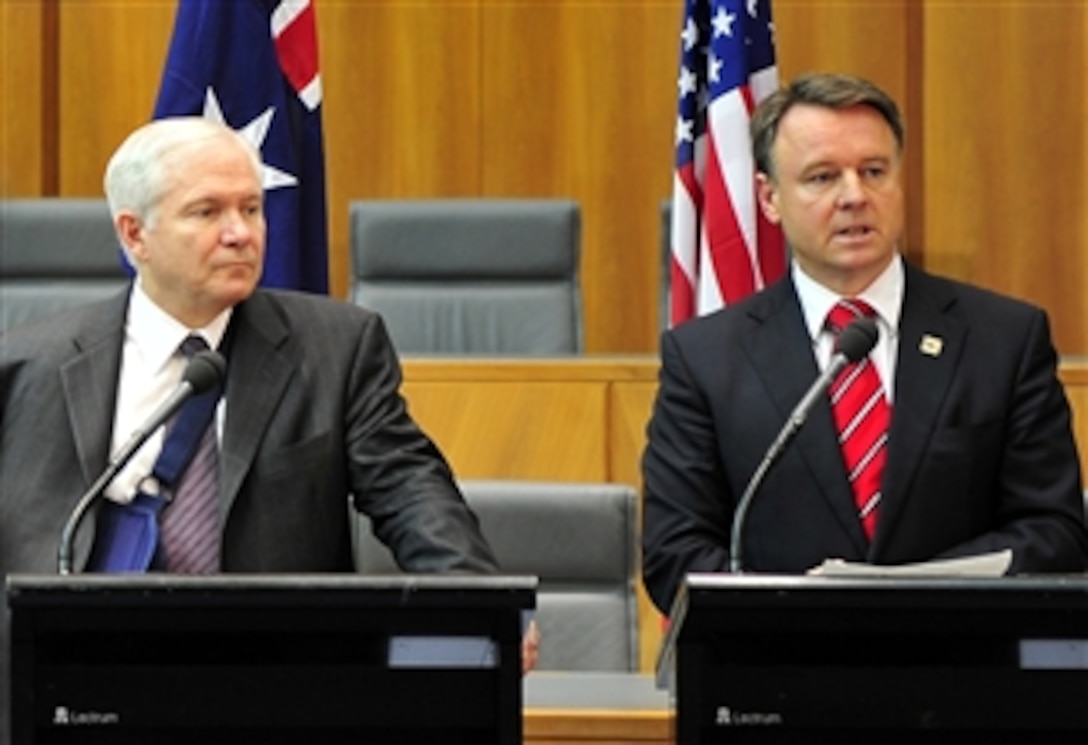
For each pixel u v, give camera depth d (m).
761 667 2.74
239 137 4.09
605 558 5.49
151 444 3.92
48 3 9.74
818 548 4.25
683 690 2.74
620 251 9.50
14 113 9.74
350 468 4.02
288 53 6.48
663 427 4.44
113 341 4.04
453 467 6.44
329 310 4.19
